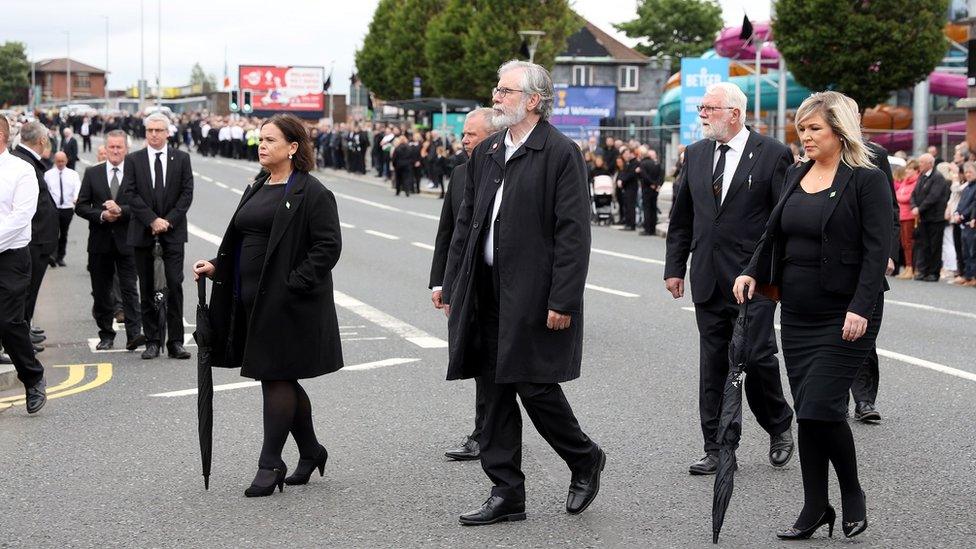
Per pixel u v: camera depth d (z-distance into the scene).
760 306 6.55
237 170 51.88
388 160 45.53
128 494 6.12
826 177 5.33
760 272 5.45
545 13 52.53
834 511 5.40
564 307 5.39
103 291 11.09
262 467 6.11
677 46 95.12
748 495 6.10
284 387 6.15
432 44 55.47
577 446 5.67
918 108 35.28
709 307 6.61
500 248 5.50
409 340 11.38
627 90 89.75
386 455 6.94
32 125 10.18
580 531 5.47
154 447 7.14
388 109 71.56
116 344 11.43
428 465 6.71
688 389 8.89
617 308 13.63
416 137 39.41
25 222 7.85
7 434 7.53
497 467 5.61
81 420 7.93
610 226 28.14
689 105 28.25
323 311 6.21
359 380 9.31
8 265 7.89
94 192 11.04
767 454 7.00
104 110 114.56
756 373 6.59
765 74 38.12
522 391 5.52
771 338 6.57
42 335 11.32
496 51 52.16
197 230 25.27
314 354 6.16
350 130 51.66
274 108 82.94
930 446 7.13
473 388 8.99
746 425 7.80
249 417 7.96
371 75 71.62
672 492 6.14
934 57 29.03
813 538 5.39
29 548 5.24
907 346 10.90
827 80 29.38
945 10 29.17
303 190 6.14
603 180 28.45
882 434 7.45
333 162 53.34
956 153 18.91
